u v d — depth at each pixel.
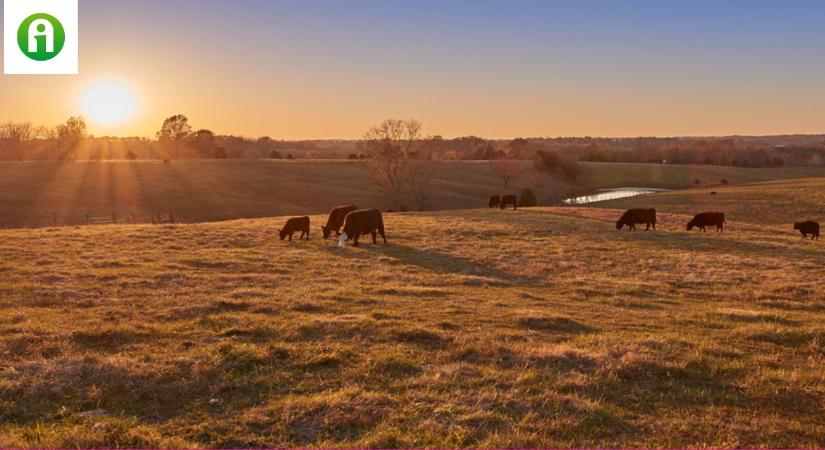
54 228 32.62
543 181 117.31
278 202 79.31
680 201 73.31
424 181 87.31
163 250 24.31
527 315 13.31
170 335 11.16
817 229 36.53
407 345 10.73
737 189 81.62
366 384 8.62
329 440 6.79
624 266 23.95
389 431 6.93
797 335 12.20
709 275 21.91
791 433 7.16
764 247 30.33
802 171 135.25
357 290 16.64
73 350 10.01
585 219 43.91
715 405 8.09
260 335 11.30
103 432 6.78
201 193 80.81
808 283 20.11
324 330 11.70
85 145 144.62
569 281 20.05
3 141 134.12
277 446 6.67
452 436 6.84
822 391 8.57
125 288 16.06
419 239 30.95
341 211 31.06
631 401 8.20
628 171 133.38
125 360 9.17
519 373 9.05
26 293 14.87
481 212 50.19
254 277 18.53
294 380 8.79
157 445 6.55
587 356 9.88
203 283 17.22
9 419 7.29
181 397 8.09
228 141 196.62
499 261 24.44
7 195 70.50
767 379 9.08
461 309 14.29
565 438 6.92
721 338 12.10
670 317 14.39
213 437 6.87
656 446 6.72
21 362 9.12
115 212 66.25
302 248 26.47
